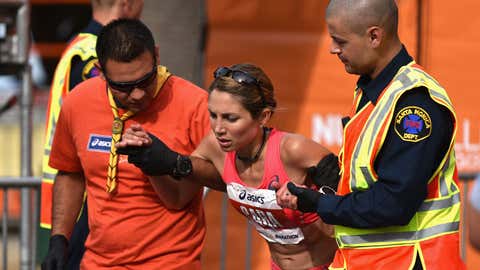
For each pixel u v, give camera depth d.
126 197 13.83
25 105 21.55
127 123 13.82
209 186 13.63
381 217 11.42
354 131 11.91
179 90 13.87
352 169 11.76
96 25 16.16
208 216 24.69
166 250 13.88
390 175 11.34
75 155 14.62
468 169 24.89
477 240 14.38
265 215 12.99
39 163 35.91
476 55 24.94
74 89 14.33
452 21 24.91
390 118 11.41
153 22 26.19
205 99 13.86
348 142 11.97
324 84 24.95
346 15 11.62
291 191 11.91
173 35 26.25
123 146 12.81
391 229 11.84
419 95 11.43
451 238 11.83
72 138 14.38
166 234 13.90
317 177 12.52
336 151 25.00
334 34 11.77
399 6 24.89
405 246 11.80
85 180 14.99
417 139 11.30
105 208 13.96
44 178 16.20
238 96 12.25
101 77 14.14
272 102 12.64
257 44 25.02
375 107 11.65
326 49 24.91
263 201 12.82
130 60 12.94
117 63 12.97
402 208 11.36
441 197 11.78
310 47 24.92
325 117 24.92
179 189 13.66
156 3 26.23
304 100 24.98
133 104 13.35
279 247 13.38
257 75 12.41
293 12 24.94
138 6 16.44
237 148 12.52
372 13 11.56
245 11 25.05
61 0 38.78
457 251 11.91
